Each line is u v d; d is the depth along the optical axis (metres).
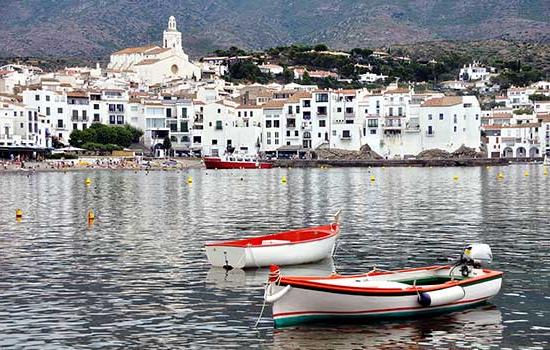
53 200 101.25
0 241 62.44
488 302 40.19
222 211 86.81
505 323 36.41
